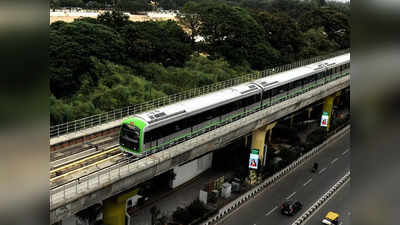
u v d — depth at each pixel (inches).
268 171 2321.6
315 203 2044.8
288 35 4205.2
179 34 3567.9
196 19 3690.9
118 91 2402.8
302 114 3462.1
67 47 2546.8
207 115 1926.7
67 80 2465.6
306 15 5068.9
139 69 2938.0
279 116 2450.8
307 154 2721.5
